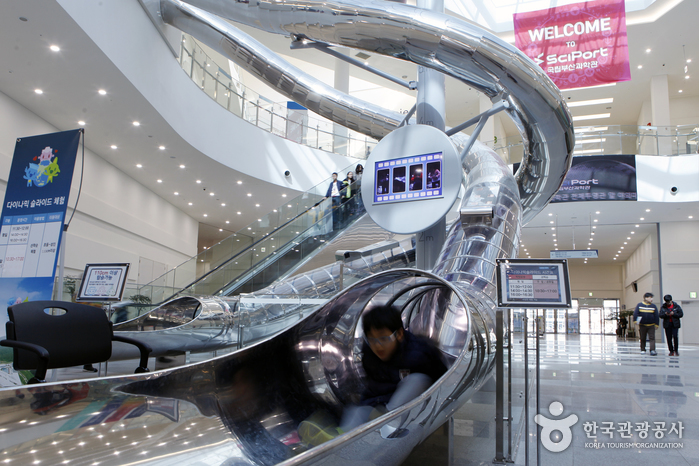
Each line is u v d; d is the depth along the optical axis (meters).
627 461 2.48
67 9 6.32
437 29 5.05
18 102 8.67
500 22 15.12
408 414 1.62
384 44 5.40
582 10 11.46
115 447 1.75
